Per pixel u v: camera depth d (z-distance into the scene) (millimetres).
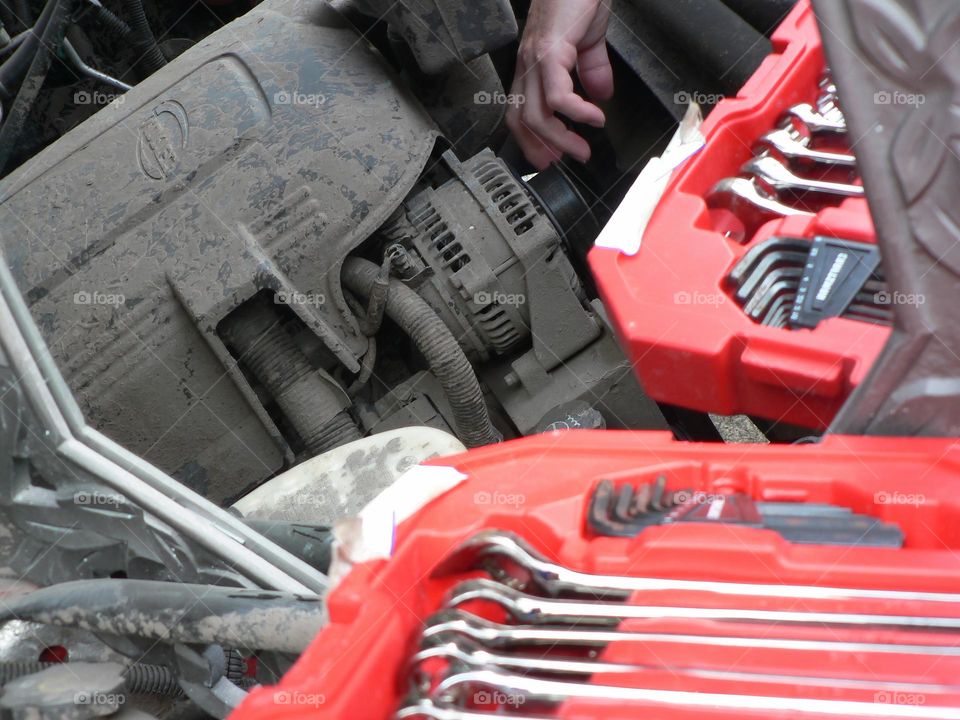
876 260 1540
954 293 1110
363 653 1000
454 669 1047
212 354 2439
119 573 1647
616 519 1209
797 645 1001
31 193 2504
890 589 1053
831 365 1406
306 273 2467
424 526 1232
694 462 1303
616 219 1744
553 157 2852
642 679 1002
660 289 1611
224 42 2686
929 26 987
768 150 1952
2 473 1598
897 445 1232
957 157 1029
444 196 2586
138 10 3145
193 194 2436
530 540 1229
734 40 2707
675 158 1879
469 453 1345
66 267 2398
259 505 2215
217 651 1449
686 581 1097
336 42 2672
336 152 2484
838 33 1044
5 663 1461
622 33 2951
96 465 1559
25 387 1571
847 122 1083
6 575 1622
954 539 1134
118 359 2383
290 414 2566
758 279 1604
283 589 1503
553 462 1329
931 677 958
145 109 2592
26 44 2863
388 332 2779
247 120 2484
